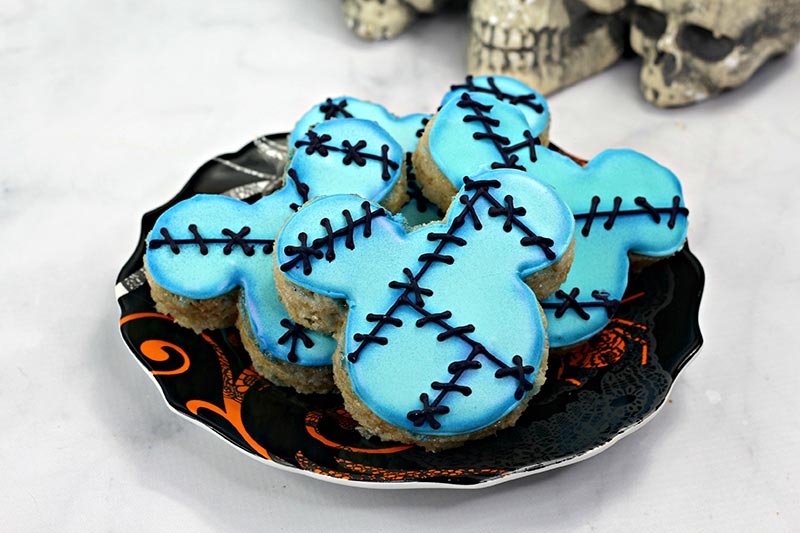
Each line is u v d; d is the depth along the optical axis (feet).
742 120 1.78
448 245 1.30
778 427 1.40
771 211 1.65
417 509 1.32
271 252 1.37
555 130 1.77
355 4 1.90
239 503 1.33
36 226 1.64
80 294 1.54
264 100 1.84
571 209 1.41
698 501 1.33
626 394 1.32
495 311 1.27
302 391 1.35
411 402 1.24
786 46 1.80
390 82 1.86
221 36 1.95
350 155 1.40
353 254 1.29
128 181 1.71
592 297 1.37
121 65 1.89
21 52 1.90
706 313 1.52
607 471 1.35
